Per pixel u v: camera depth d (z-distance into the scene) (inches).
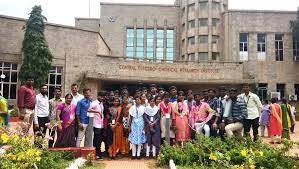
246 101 444.5
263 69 1624.0
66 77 1266.0
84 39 1311.5
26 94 401.7
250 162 309.7
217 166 322.7
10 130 329.7
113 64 1338.6
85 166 368.8
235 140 392.2
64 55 1272.1
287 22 1648.6
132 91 1462.8
